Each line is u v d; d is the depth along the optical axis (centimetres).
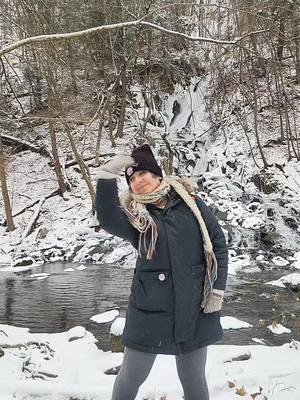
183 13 1711
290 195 1731
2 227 1689
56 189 1828
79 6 1460
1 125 1867
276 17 1141
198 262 289
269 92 1981
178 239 284
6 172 1856
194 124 2119
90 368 466
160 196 288
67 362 490
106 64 1808
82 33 587
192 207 291
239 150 1956
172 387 391
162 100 2145
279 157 1897
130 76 1964
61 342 580
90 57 1623
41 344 542
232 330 701
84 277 1184
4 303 920
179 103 2155
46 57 1086
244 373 425
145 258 285
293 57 1897
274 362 476
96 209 287
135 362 288
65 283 1112
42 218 1712
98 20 1491
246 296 964
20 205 1791
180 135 2084
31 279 1169
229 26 1628
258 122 2045
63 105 1702
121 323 645
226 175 1892
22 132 1995
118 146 1950
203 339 288
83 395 384
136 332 285
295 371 434
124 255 1402
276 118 2056
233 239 1459
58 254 1466
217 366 457
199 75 2130
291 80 2095
